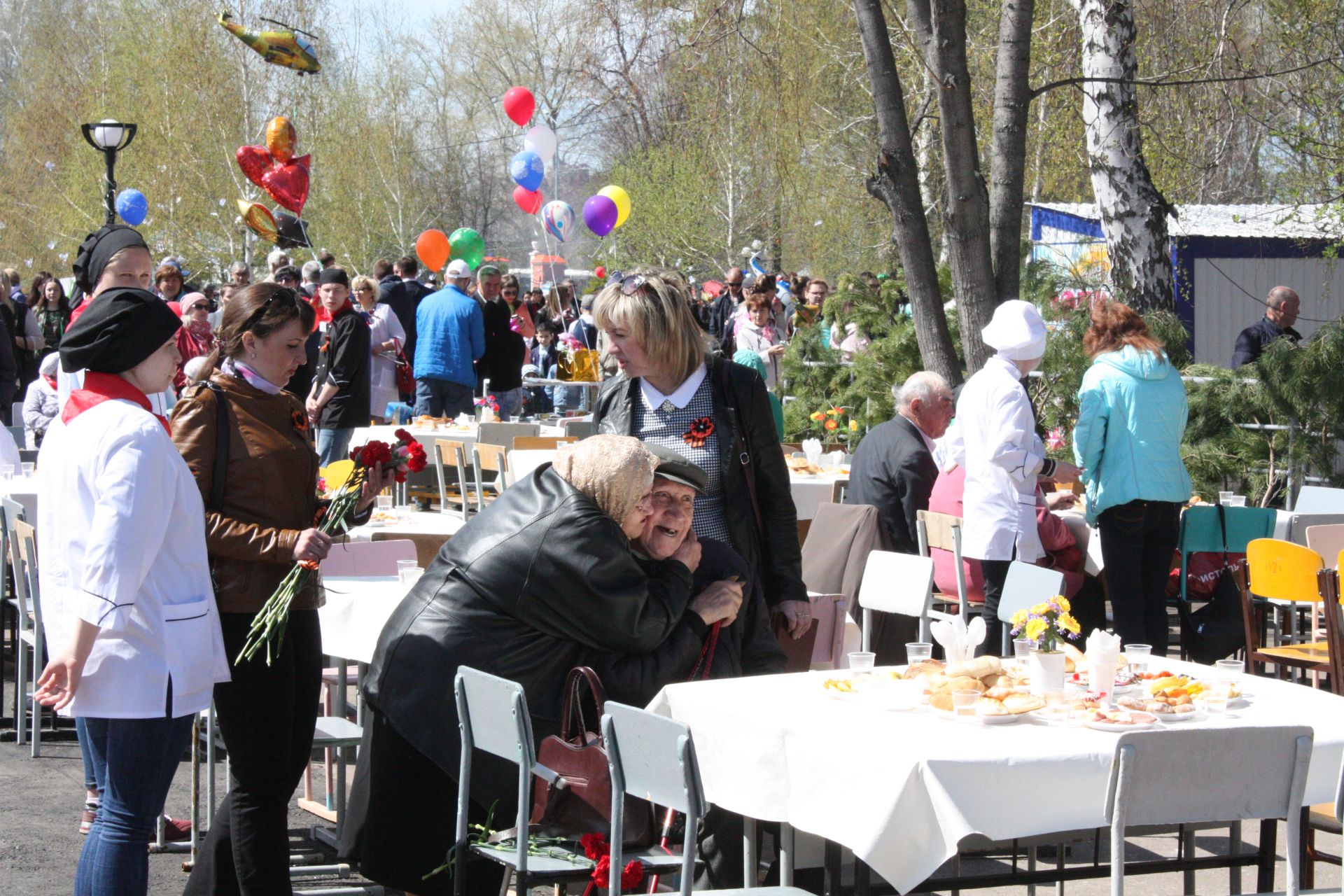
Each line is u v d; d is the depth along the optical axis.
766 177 26.09
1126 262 10.98
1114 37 10.93
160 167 34.34
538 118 38.97
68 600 3.39
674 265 32.19
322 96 37.12
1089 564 7.22
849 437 11.55
